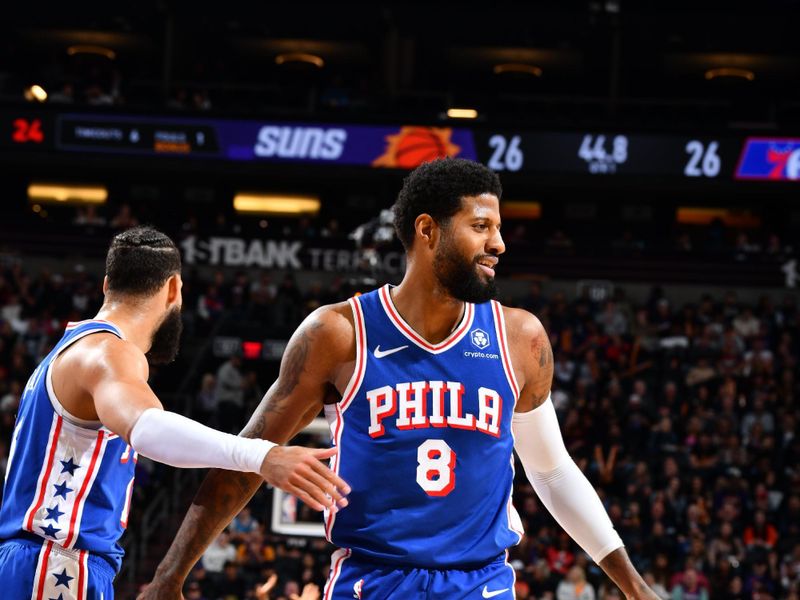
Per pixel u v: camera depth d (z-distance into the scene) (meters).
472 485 6.21
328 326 6.40
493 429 6.29
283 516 17.78
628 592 6.95
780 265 48.44
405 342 6.34
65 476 6.60
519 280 48.75
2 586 6.48
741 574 28.86
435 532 6.15
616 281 48.84
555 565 28.20
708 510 31.66
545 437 6.85
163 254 7.04
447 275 6.30
